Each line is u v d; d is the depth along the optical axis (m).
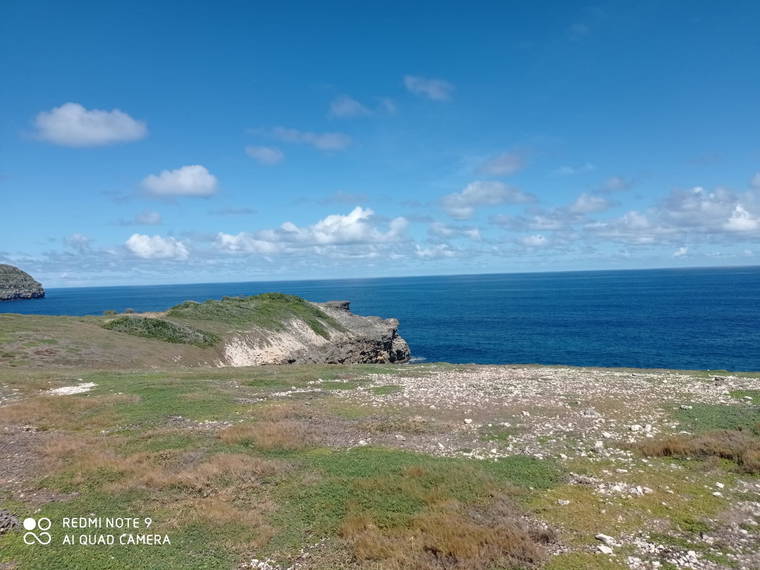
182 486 15.52
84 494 14.97
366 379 37.72
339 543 12.30
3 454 18.39
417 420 23.62
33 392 29.83
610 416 24.67
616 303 177.38
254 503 14.43
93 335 51.94
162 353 52.16
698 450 18.88
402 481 15.61
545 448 19.70
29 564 10.92
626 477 16.55
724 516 13.62
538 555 11.36
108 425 22.89
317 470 16.78
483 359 82.06
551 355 80.69
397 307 199.88
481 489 15.10
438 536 12.27
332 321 91.19
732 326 103.12
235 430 21.47
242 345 64.94
